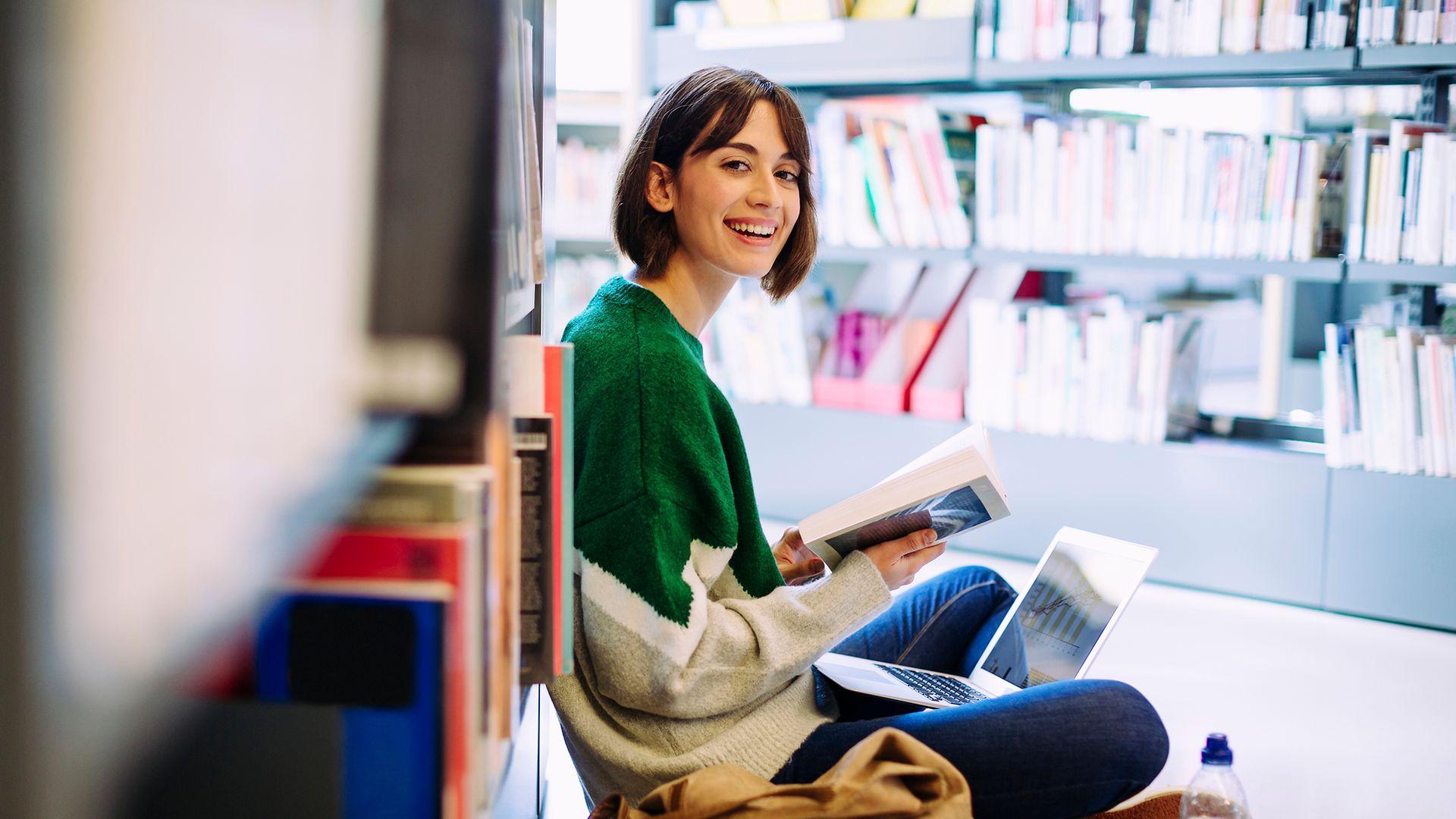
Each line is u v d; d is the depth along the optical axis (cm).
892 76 342
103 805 38
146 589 38
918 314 368
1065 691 132
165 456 39
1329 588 299
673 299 150
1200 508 314
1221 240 307
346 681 56
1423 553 287
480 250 55
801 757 129
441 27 53
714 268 151
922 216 344
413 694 56
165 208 39
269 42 44
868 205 353
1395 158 284
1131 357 321
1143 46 315
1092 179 321
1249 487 307
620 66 375
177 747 42
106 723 38
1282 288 348
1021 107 346
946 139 342
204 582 41
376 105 53
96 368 37
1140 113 342
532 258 120
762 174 144
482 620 61
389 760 56
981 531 345
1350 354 292
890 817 104
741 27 358
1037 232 330
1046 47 322
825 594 128
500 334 63
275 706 55
